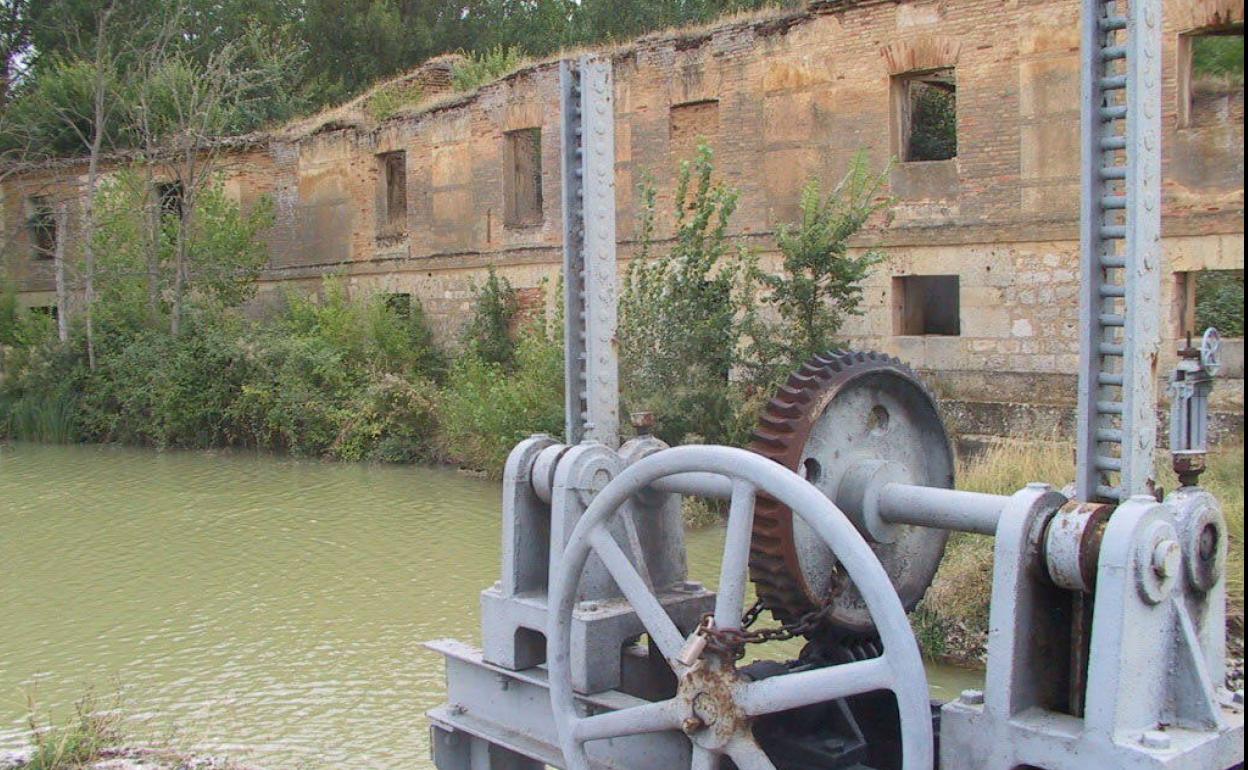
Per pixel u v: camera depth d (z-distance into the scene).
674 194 20.70
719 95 19.92
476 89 25.31
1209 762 3.73
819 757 4.77
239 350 23.92
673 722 4.47
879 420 5.16
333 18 41.62
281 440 23.19
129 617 11.73
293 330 25.88
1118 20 4.04
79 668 10.16
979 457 14.38
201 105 31.05
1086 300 4.14
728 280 16.64
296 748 8.09
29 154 34.03
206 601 12.23
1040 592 4.06
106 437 25.47
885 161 17.88
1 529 16.17
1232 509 9.92
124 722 8.71
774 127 19.19
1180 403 4.20
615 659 5.24
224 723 8.64
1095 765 3.75
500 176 24.98
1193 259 14.82
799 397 4.81
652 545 5.61
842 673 4.05
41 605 12.29
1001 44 16.55
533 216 25.77
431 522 15.73
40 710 9.09
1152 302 4.05
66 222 30.47
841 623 4.92
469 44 43.19
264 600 12.20
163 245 28.05
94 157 28.33
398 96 28.92
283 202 30.34
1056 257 16.20
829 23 18.38
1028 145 16.39
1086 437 4.17
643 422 5.64
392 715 8.73
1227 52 15.17
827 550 4.89
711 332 16.20
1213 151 14.67
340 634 10.89
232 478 20.02
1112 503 4.11
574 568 4.84
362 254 28.61
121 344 26.11
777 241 16.92
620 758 5.15
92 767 7.50
